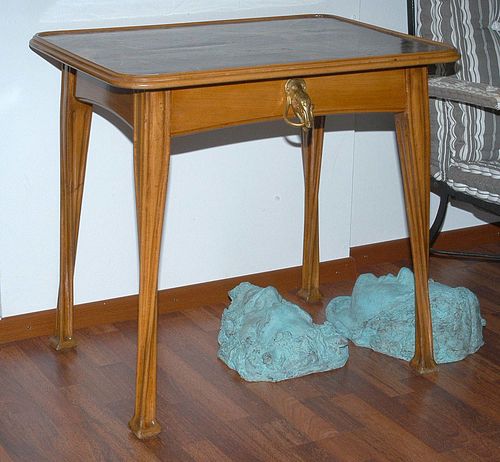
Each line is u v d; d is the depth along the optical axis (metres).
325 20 2.40
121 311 2.48
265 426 1.99
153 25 2.25
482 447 1.92
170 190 2.46
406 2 2.70
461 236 3.01
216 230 2.57
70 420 2.00
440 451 1.91
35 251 2.34
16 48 2.17
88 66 1.81
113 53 1.92
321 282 2.75
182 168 2.46
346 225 2.75
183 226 2.51
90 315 2.44
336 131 2.64
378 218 2.88
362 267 2.87
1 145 2.22
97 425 1.99
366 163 2.80
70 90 2.10
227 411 2.04
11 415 2.01
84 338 2.38
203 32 2.20
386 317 2.33
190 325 2.47
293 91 1.87
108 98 1.92
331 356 2.22
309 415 2.04
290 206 2.65
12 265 2.32
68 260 2.26
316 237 2.58
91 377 2.18
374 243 2.89
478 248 3.02
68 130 2.14
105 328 2.44
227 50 1.97
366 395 2.12
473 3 2.49
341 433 1.97
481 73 2.50
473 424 2.01
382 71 1.98
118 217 2.42
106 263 2.44
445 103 2.42
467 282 2.76
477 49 2.50
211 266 2.59
